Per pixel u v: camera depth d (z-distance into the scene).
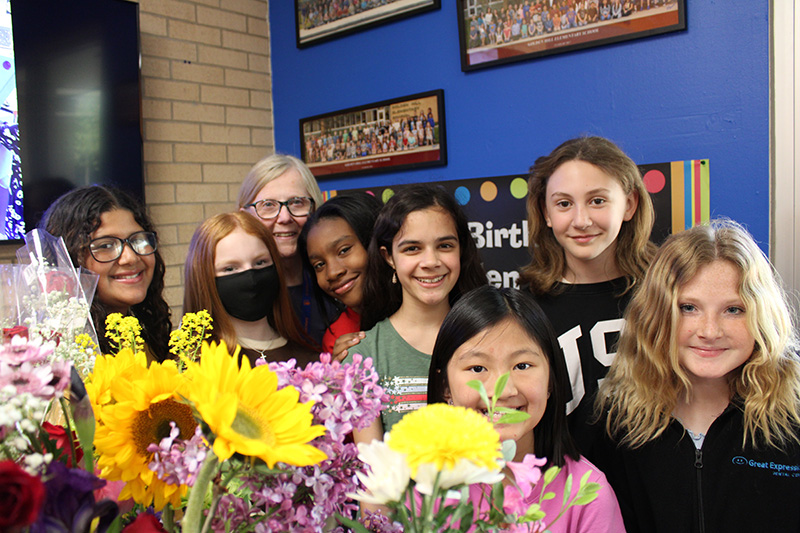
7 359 0.54
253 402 0.53
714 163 2.04
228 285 1.40
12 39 2.48
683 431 1.21
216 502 0.53
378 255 1.56
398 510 0.49
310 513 0.61
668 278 1.18
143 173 2.91
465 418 0.49
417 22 2.78
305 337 1.61
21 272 0.89
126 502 0.62
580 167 1.53
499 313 0.94
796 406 1.17
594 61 2.28
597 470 1.04
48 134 2.59
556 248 1.67
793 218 1.92
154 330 1.60
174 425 0.54
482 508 0.65
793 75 1.89
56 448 0.57
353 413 0.61
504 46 2.48
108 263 1.42
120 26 2.78
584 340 1.57
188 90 3.13
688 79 2.07
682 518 1.19
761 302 1.12
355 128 3.07
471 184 2.51
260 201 2.11
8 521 0.39
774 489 1.14
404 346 1.46
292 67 3.36
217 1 3.23
